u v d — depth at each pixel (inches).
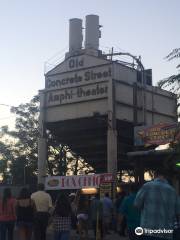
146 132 1247.5
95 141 1667.1
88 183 1208.2
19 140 2348.7
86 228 730.2
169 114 1675.7
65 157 2111.2
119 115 1519.4
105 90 1525.6
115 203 920.9
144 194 289.1
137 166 1146.0
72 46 1865.2
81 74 1596.9
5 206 614.5
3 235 619.5
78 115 1582.2
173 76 355.3
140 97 1599.4
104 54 1598.2
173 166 327.3
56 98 1647.4
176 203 286.0
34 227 556.7
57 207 529.0
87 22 1877.5
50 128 1694.1
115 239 804.6
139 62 1601.9
